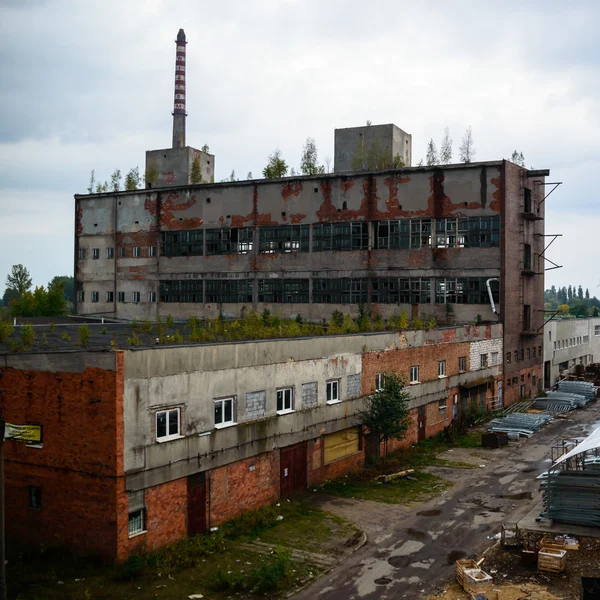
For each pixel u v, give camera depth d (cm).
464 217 4516
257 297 5194
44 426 1817
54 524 1798
